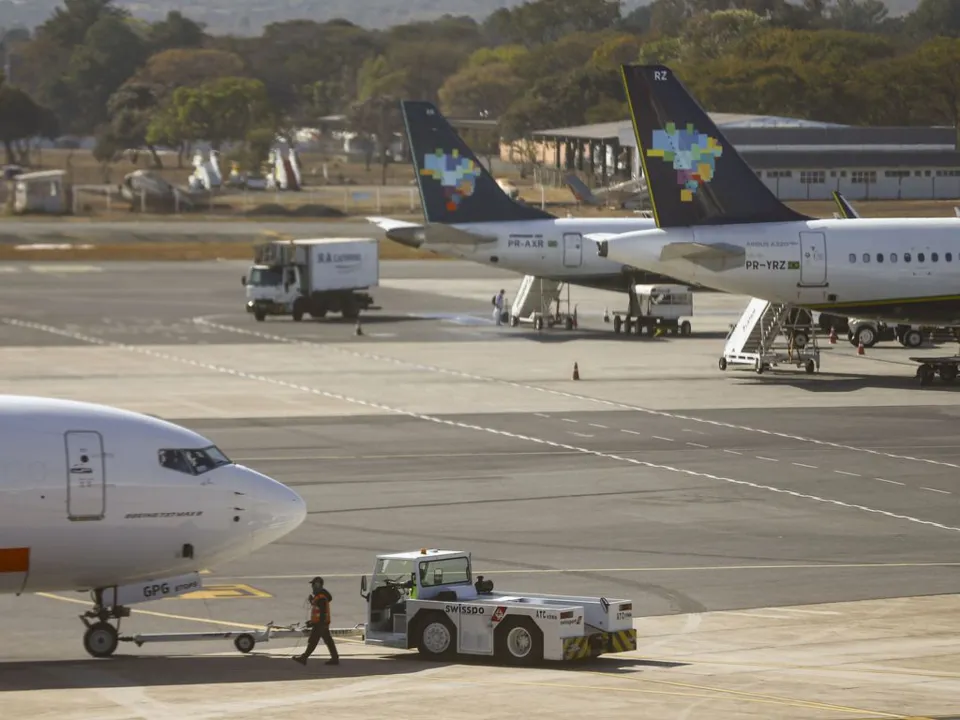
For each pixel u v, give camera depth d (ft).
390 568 375.04
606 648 360.48
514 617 355.97
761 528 541.75
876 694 316.81
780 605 435.53
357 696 313.32
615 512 565.53
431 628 365.61
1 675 342.23
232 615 417.28
